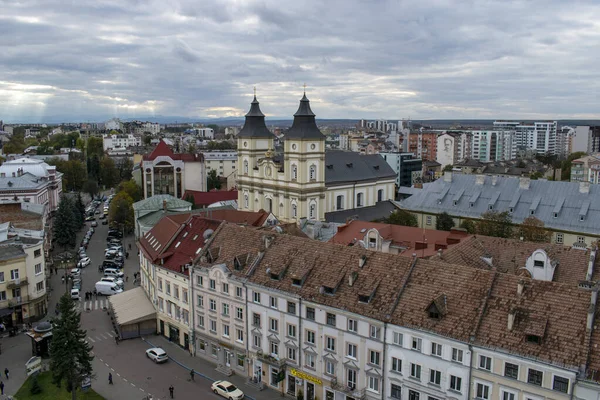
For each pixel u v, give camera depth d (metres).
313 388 76.19
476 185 148.00
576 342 55.50
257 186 167.62
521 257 80.62
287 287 77.62
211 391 81.81
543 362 55.34
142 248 115.06
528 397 57.03
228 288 85.94
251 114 168.62
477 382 60.31
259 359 81.75
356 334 69.81
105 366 90.50
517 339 58.16
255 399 78.88
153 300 107.50
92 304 122.06
